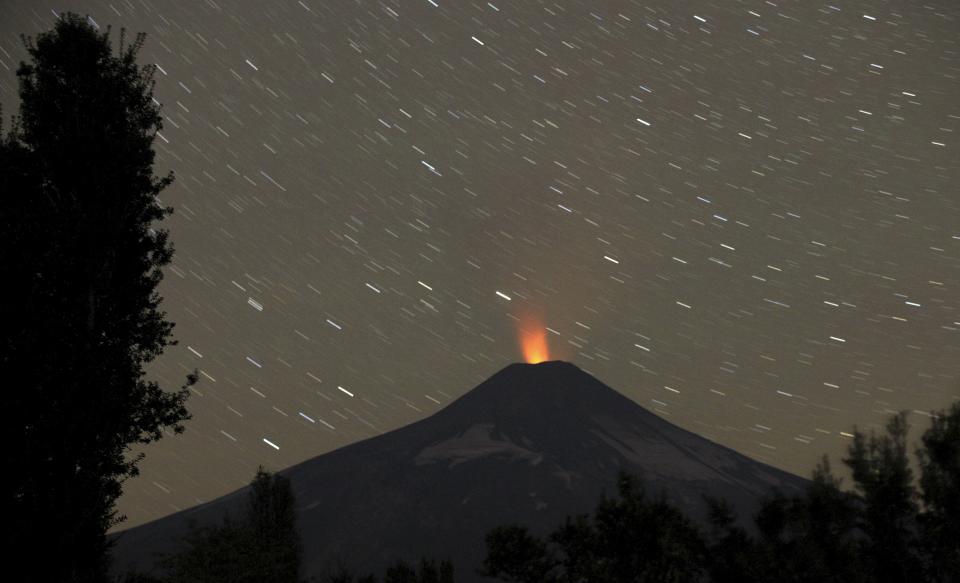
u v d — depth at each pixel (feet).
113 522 56.18
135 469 58.34
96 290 58.39
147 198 64.59
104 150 61.98
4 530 50.24
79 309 57.00
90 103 63.77
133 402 58.34
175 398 61.00
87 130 61.67
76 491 52.90
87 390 54.60
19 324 54.75
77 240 58.44
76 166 61.41
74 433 53.42
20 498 51.75
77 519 52.49
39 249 57.16
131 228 63.41
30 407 52.90
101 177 61.57
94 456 55.01
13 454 51.83
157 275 64.23
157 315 63.57
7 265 55.06
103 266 59.11
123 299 61.98
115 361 58.80
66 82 65.26
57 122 63.36
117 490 57.11
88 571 54.49
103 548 54.95
